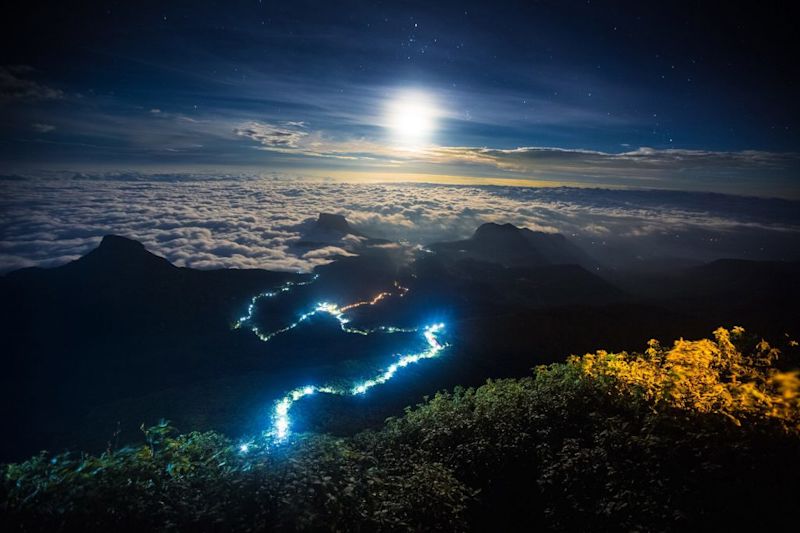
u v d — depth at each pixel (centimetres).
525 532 1009
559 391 1381
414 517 911
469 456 1215
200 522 796
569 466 1036
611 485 952
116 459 943
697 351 1198
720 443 946
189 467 962
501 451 1198
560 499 1011
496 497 1112
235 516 801
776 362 1232
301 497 821
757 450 912
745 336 1305
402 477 1045
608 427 1123
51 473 883
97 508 819
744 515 817
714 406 1020
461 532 942
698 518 833
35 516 807
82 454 953
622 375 1266
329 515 813
